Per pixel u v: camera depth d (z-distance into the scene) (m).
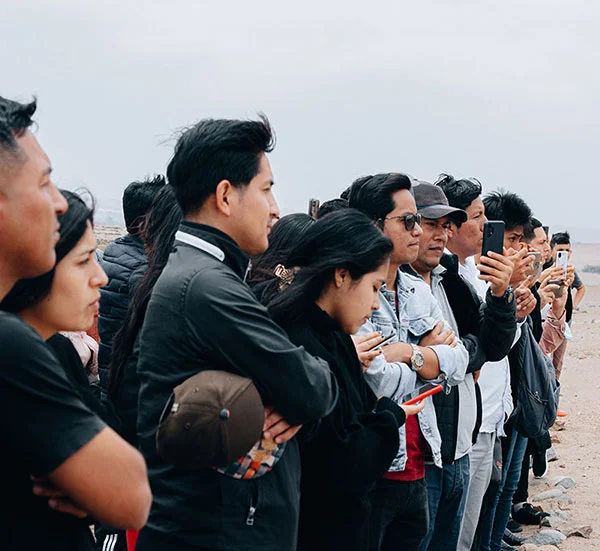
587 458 8.73
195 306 2.46
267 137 2.73
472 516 4.96
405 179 3.89
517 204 5.61
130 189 4.79
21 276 1.90
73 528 1.97
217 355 2.45
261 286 3.30
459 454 4.29
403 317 3.89
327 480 2.90
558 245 10.20
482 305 4.59
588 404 11.71
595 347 18.94
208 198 2.68
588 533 6.43
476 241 5.20
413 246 3.86
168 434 2.31
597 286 62.88
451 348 3.82
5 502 1.83
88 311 2.21
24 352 1.72
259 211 2.70
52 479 1.78
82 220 2.15
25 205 1.80
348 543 3.00
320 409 2.53
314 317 3.01
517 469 5.78
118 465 1.81
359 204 3.91
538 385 5.48
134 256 4.70
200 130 2.70
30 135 1.85
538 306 5.91
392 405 3.11
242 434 2.31
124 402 3.06
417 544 3.87
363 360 3.34
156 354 2.55
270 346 2.45
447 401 4.13
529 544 6.07
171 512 2.49
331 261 2.95
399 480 3.71
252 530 2.49
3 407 1.70
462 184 5.17
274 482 2.54
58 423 1.74
